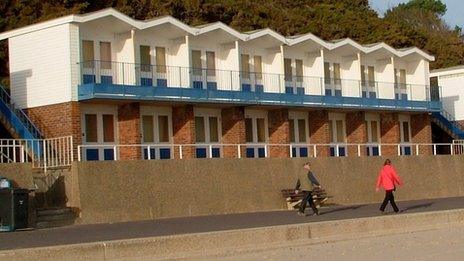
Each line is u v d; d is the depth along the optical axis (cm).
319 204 3419
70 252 1673
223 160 3173
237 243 2000
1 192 2367
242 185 3225
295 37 4188
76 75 3322
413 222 2566
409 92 4869
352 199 3731
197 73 3806
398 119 4775
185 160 3023
